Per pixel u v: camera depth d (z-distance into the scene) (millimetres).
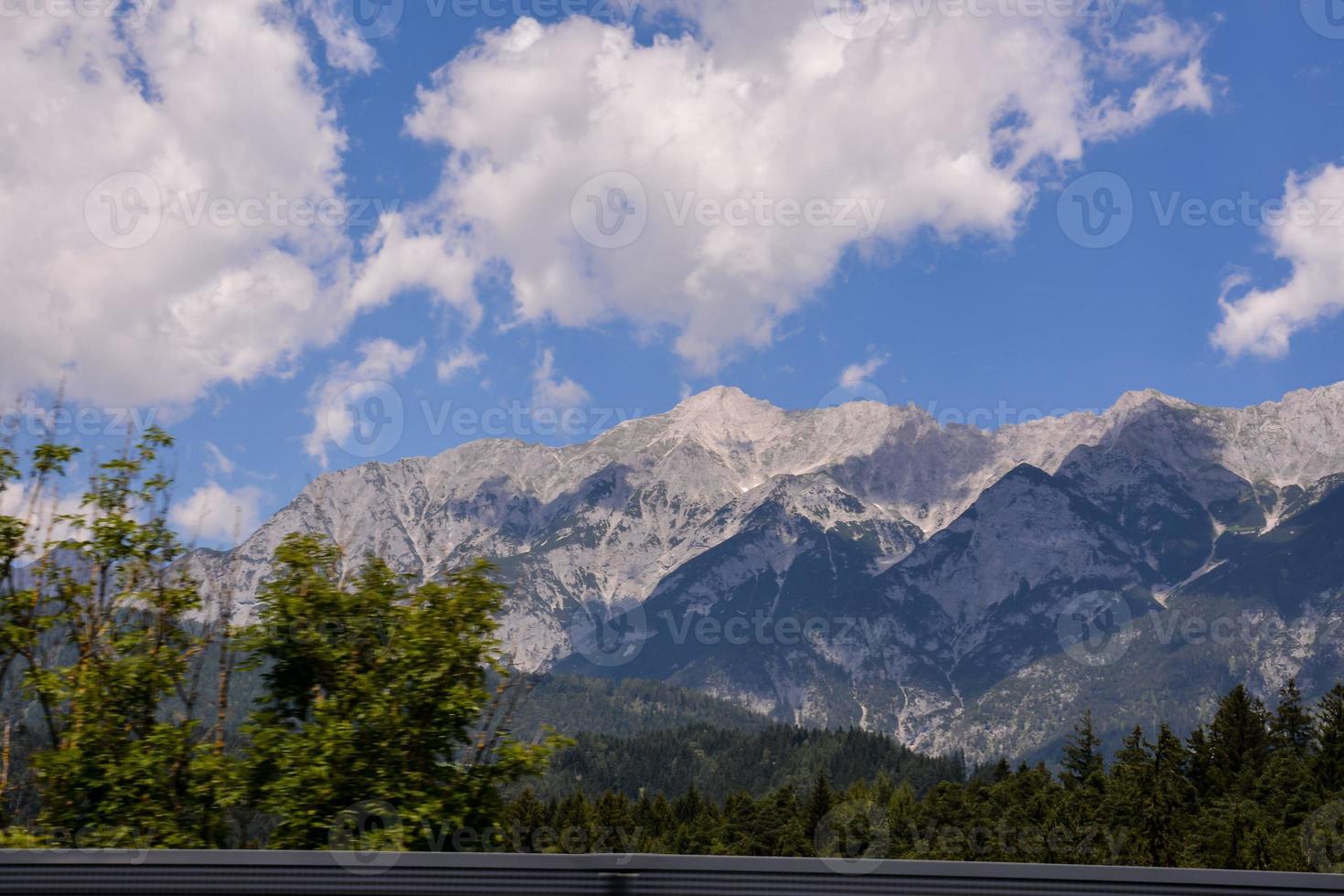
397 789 15633
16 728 16641
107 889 5996
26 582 17625
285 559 17328
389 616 17406
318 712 16266
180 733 16062
